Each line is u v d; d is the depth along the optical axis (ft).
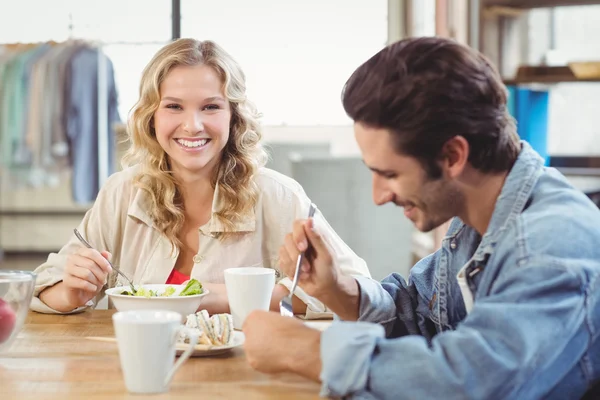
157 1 15.30
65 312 5.07
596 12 9.13
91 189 17.54
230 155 5.94
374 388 2.99
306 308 5.18
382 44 14.12
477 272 3.51
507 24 9.34
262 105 14.33
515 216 3.38
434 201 3.39
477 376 2.85
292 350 3.23
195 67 5.64
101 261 4.97
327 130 14.12
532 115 9.18
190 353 3.65
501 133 3.35
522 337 2.85
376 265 11.80
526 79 9.06
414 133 3.17
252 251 5.90
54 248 18.40
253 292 4.52
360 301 4.27
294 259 4.08
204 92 5.62
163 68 5.61
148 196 5.89
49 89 17.37
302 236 4.04
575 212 3.22
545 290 2.95
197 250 5.93
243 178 5.90
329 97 14.33
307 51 14.23
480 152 3.31
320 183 11.69
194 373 3.63
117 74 17.08
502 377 2.83
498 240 3.36
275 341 3.28
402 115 3.15
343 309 4.27
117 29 15.48
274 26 14.23
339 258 5.46
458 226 4.16
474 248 4.03
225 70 5.71
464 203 3.48
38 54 17.22
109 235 6.07
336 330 3.17
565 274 2.96
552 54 9.30
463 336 2.91
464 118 3.19
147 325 3.23
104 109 17.19
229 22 14.21
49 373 3.60
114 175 6.22
